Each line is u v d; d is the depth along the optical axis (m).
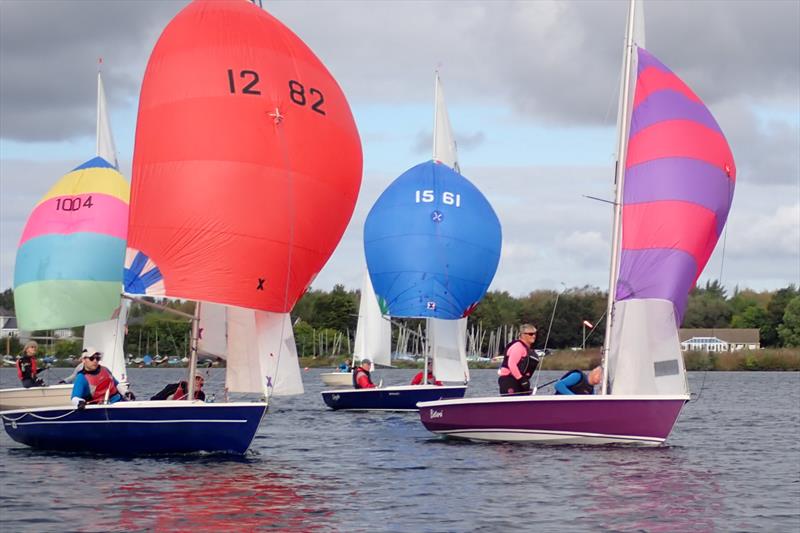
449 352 37.47
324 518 14.67
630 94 24.50
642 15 24.80
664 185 23.55
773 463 21.61
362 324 52.47
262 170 20.92
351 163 22.45
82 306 29.27
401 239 36.16
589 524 14.48
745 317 141.50
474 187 37.03
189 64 21.16
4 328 119.94
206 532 13.62
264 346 21.94
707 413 39.28
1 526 13.88
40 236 29.62
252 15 22.05
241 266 20.59
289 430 29.16
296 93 21.62
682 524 14.59
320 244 21.91
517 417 23.73
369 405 37.16
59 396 31.44
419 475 19.03
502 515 15.06
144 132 21.00
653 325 23.30
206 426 20.50
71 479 17.84
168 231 20.47
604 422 23.06
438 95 39.41
